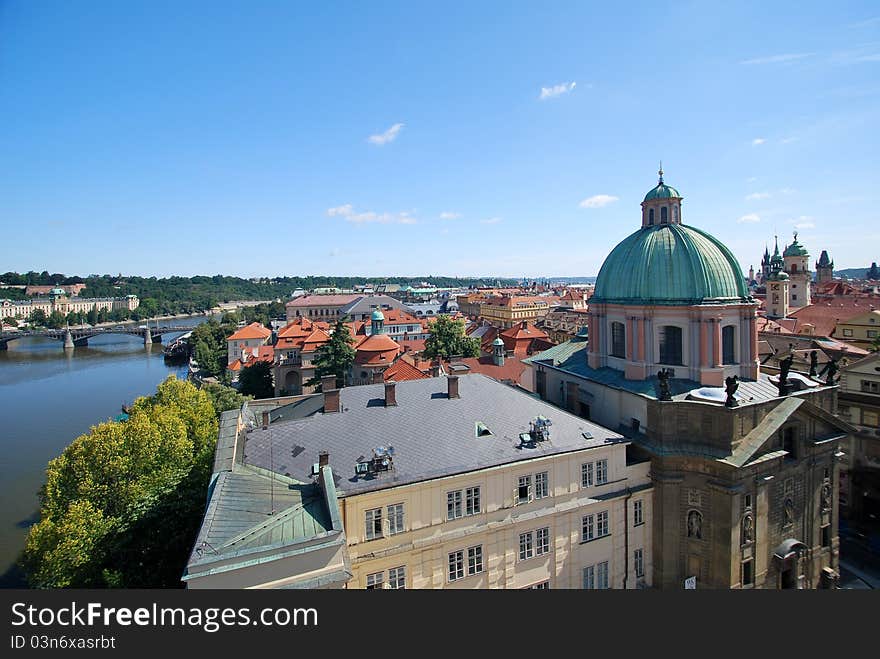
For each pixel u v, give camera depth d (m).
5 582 62.38
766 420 45.50
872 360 66.88
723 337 51.38
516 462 40.72
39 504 83.31
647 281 52.19
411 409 45.12
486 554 39.81
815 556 49.91
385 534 36.41
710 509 45.19
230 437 39.50
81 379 190.50
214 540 28.44
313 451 39.44
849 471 67.19
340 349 124.69
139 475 55.94
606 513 45.56
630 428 51.00
